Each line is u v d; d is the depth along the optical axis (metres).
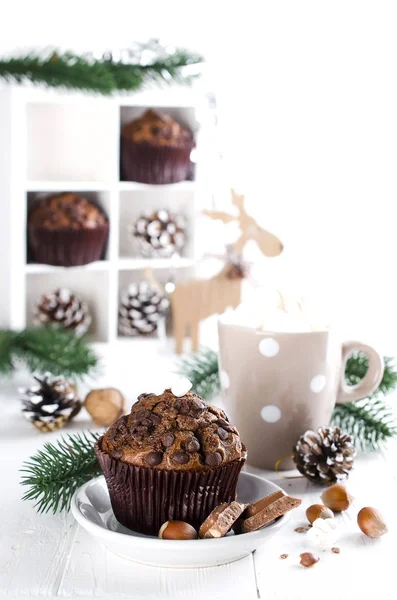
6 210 1.16
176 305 1.19
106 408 0.89
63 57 1.01
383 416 0.86
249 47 1.47
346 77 1.50
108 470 0.67
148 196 1.35
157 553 0.63
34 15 1.32
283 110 1.50
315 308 0.81
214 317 1.30
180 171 1.28
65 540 0.68
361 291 1.57
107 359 1.24
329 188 1.54
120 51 1.16
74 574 0.64
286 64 1.49
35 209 1.22
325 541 0.67
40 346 1.06
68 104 1.25
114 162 1.23
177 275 1.35
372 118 1.51
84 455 0.74
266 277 1.44
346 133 1.52
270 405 0.78
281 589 0.63
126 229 1.35
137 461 0.66
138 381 1.09
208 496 0.67
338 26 1.49
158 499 0.66
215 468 0.66
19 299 1.17
